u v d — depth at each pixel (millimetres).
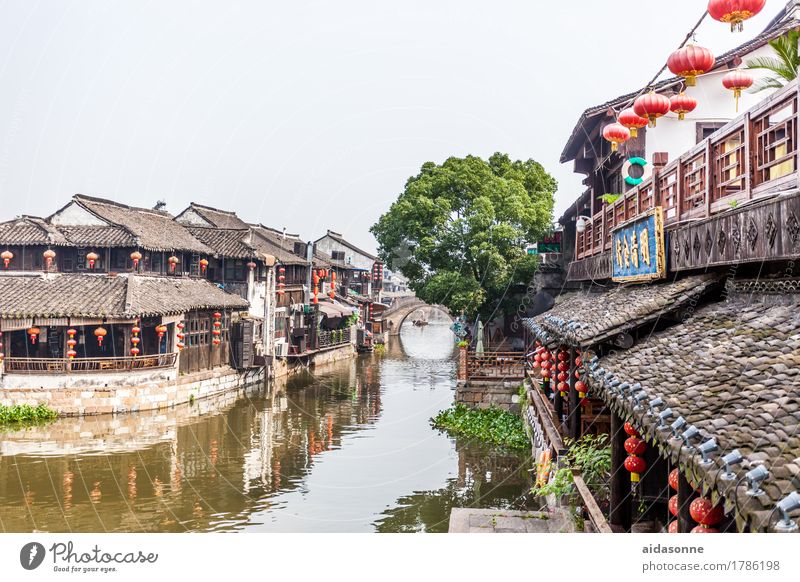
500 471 20406
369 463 21359
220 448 23094
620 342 8922
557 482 11469
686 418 5367
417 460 21703
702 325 8039
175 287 32969
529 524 12047
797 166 6363
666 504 9898
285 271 45938
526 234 35031
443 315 110000
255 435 25219
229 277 39312
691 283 8938
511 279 34250
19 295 27359
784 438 4457
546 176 38438
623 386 6914
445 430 26000
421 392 35844
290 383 39281
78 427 25047
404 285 97000
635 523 9742
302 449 23156
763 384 5438
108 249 30859
